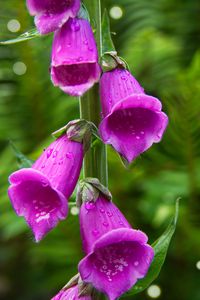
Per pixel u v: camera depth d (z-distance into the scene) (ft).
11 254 3.50
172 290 2.74
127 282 1.45
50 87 2.95
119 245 1.48
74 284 1.63
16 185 1.48
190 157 2.58
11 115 2.98
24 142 2.97
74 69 1.46
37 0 1.47
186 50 3.11
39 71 2.95
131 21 3.16
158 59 2.89
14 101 2.99
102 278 1.45
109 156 2.51
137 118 1.50
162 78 2.88
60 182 1.50
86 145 1.54
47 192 1.49
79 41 1.47
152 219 2.62
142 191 2.78
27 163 1.78
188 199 2.61
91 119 1.56
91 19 1.53
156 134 1.49
